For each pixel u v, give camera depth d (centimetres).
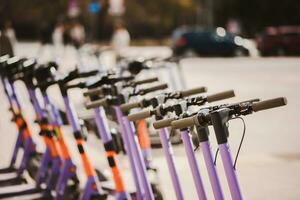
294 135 1286
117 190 641
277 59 4247
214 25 7412
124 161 1031
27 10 8675
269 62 3909
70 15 4222
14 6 8569
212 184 462
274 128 1369
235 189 433
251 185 910
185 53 4625
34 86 823
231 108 445
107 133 645
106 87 667
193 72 3059
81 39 3997
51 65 841
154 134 1104
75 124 711
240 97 1988
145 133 755
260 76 2812
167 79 2303
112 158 642
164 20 9156
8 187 851
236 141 1226
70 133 1270
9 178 897
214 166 461
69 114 714
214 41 4591
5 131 1223
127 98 636
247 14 7069
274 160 1059
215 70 3231
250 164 1028
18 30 8981
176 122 450
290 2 6744
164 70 2672
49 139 806
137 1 8881
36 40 8481
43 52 4578
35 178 898
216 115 435
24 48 5441
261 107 434
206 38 4603
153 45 7362
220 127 435
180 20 9088
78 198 776
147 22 9412
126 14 8944
